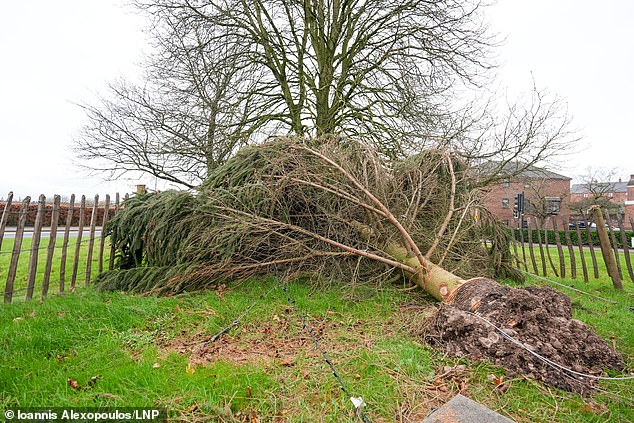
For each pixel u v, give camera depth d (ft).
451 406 7.74
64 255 18.74
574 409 8.49
